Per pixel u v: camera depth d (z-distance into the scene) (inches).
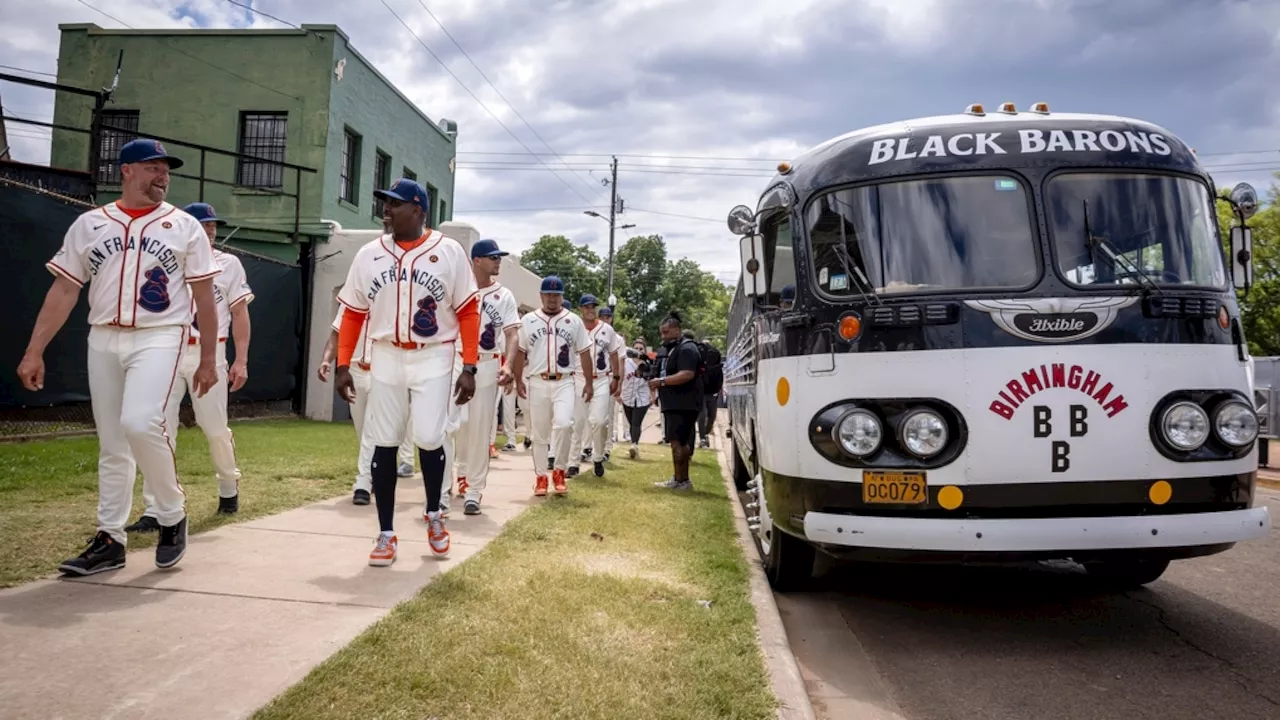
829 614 197.5
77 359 406.6
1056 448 160.1
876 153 185.0
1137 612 200.4
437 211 896.9
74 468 288.2
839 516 163.5
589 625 154.2
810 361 176.4
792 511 177.8
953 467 161.3
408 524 234.7
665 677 133.7
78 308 406.3
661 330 361.4
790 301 189.8
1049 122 187.2
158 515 170.7
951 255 174.1
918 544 156.7
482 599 162.2
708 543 237.6
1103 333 164.9
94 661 121.5
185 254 168.6
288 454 366.0
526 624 149.9
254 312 554.3
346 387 193.3
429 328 190.1
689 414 345.7
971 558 159.5
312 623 142.8
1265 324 912.3
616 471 402.6
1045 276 170.4
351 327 193.8
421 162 843.4
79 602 147.8
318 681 118.3
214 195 642.2
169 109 654.5
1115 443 160.6
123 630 134.7
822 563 249.3
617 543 227.6
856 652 172.1
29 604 145.3
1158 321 167.0
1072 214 175.5
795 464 176.4
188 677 117.6
